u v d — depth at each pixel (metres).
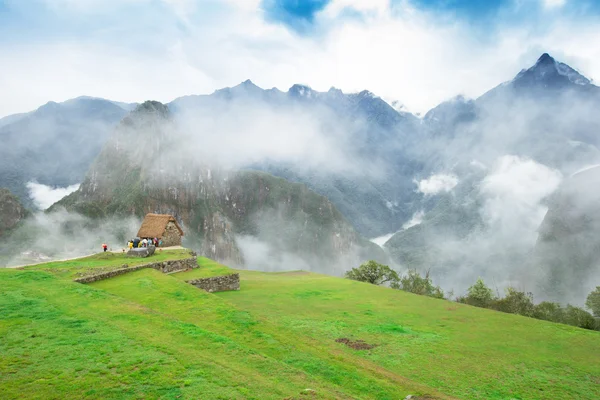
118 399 10.08
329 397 11.63
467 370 19.14
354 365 16.80
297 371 13.61
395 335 24.03
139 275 27.55
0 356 12.31
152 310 18.59
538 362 20.81
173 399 10.23
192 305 21.22
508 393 16.88
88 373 11.40
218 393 10.75
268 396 11.02
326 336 22.84
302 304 31.41
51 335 14.28
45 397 9.97
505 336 25.28
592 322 44.47
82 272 26.27
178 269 35.50
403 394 14.12
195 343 14.88
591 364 20.84
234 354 14.28
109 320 16.45
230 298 32.22
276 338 17.67
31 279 22.83
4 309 17.06
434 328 26.28
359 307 31.48
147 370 11.80
